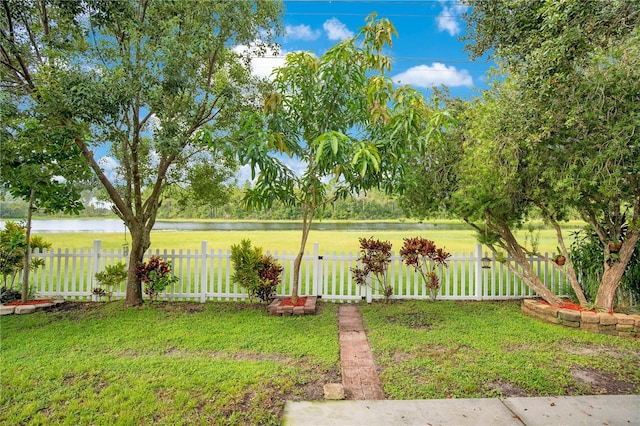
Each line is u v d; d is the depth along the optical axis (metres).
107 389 3.33
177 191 7.59
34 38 5.60
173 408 3.02
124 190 6.90
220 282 7.10
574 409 2.99
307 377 3.66
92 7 5.25
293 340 4.75
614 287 5.38
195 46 5.47
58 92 4.87
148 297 7.22
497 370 3.76
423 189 6.54
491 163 4.88
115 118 5.20
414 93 5.45
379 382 3.55
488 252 7.30
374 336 4.94
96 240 7.18
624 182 4.41
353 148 4.91
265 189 5.93
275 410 3.02
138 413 2.94
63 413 2.93
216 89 6.50
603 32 3.57
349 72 5.70
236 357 4.19
